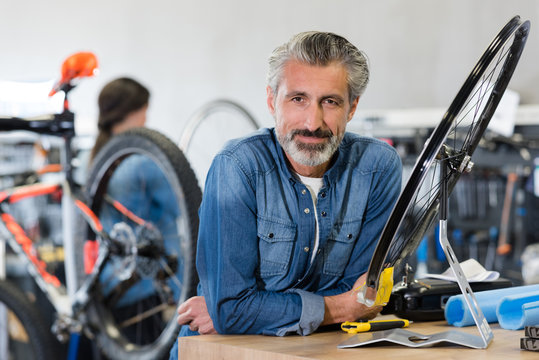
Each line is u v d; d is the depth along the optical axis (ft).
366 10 16.12
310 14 16.80
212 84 18.19
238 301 4.60
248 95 17.72
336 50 4.44
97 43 19.72
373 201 5.10
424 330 4.57
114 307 9.14
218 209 4.73
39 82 8.23
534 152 12.66
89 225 8.64
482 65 3.54
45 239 11.60
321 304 4.56
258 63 17.57
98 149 9.87
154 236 8.01
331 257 5.00
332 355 3.72
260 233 4.81
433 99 15.57
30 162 12.60
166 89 18.81
